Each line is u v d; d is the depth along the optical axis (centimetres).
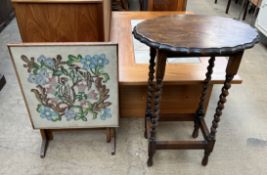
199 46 93
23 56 109
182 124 170
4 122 170
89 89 123
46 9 111
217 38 100
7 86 206
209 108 185
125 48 171
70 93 123
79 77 118
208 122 172
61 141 155
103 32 121
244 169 141
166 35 102
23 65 112
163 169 139
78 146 152
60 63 112
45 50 108
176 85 157
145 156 147
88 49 109
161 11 239
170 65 152
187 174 137
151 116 148
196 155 148
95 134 160
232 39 99
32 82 118
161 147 132
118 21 211
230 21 118
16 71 114
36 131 163
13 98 193
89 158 145
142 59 159
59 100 125
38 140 156
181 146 132
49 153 147
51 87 120
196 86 160
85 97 125
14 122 170
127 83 139
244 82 216
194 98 166
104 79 119
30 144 154
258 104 191
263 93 204
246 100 195
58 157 145
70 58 111
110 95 126
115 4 308
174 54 100
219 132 164
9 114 177
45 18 113
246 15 345
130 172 138
